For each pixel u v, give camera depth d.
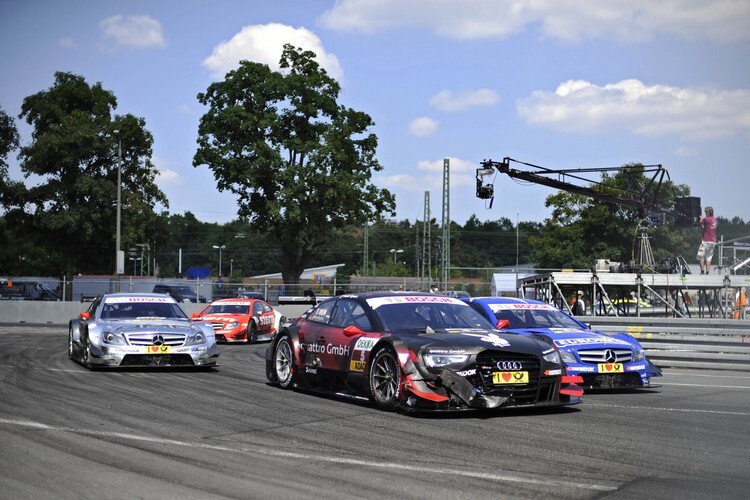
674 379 13.53
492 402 8.49
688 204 30.77
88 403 9.34
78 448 6.70
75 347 14.80
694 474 5.95
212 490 5.35
